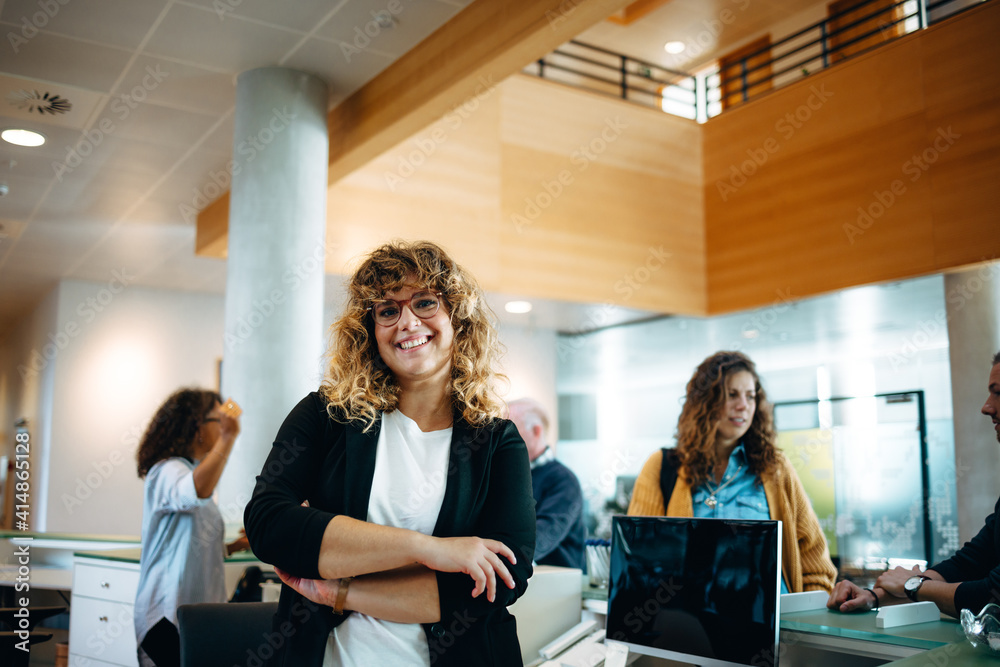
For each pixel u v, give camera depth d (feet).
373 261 4.86
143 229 24.06
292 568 4.22
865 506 28.35
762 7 33.65
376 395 4.78
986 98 21.61
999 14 21.45
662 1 33.47
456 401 4.89
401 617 4.30
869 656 6.10
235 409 11.07
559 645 7.30
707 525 6.45
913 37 23.48
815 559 8.79
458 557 4.16
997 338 21.36
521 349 32.76
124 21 13.50
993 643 5.26
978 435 21.44
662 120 29.35
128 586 11.76
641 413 37.11
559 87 27.27
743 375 8.89
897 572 7.16
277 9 13.30
